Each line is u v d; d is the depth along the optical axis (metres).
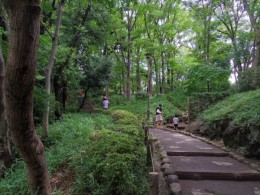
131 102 22.17
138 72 28.00
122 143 5.00
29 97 1.55
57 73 11.96
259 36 14.09
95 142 5.39
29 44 1.34
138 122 10.05
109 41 22.12
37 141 1.94
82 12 12.98
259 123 5.90
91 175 4.39
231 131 7.09
